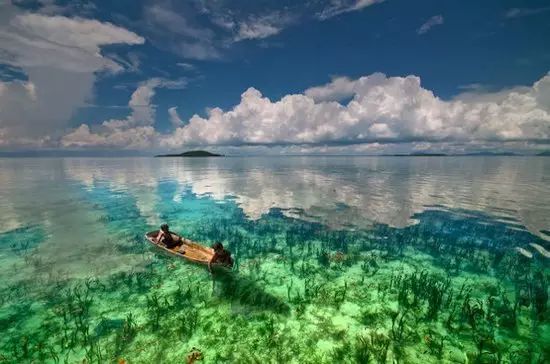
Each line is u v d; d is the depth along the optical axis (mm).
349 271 10016
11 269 10336
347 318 7305
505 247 12570
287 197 25375
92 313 7562
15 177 46219
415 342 6391
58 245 12797
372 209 20203
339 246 12414
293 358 6023
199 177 46219
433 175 48094
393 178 42719
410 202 22734
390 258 11203
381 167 76062
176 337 6598
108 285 9070
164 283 9172
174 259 11086
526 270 10227
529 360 5895
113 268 10352
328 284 9070
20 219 17641
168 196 26219
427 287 8234
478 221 16891
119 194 27453
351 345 6371
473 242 13211
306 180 40281
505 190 29047
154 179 42656
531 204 21906
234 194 27250
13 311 7715
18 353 6199
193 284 9086
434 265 10594
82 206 21703
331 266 10414
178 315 7402
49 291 8727
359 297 8273
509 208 20516
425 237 13703
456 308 7680
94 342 6457
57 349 6273
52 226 16000
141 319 7266
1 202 23312
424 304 7809
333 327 6965
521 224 16281
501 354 6047
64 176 48062
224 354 6125
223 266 9445
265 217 18109
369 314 7457
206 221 17219
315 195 26375
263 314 7477
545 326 6910
